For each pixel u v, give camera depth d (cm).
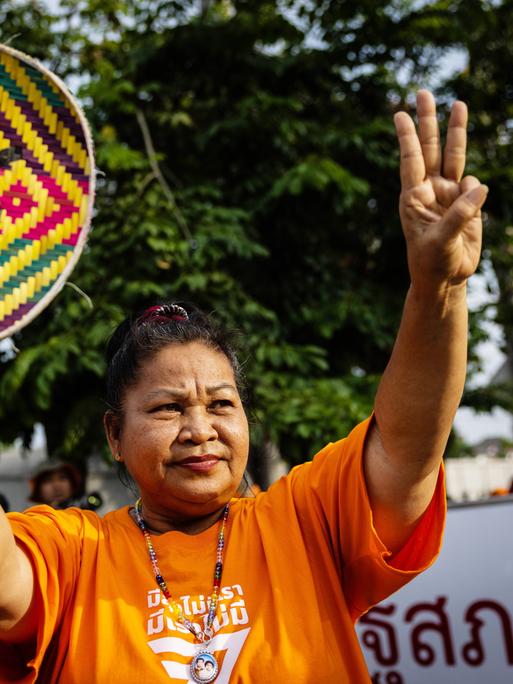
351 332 648
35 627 144
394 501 145
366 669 147
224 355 165
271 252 640
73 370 535
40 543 147
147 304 564
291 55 700
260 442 514
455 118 132
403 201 129
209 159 656
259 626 142
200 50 667
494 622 354
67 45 655
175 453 153
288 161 641
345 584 156
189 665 138
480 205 124
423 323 132
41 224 154
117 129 661
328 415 525
